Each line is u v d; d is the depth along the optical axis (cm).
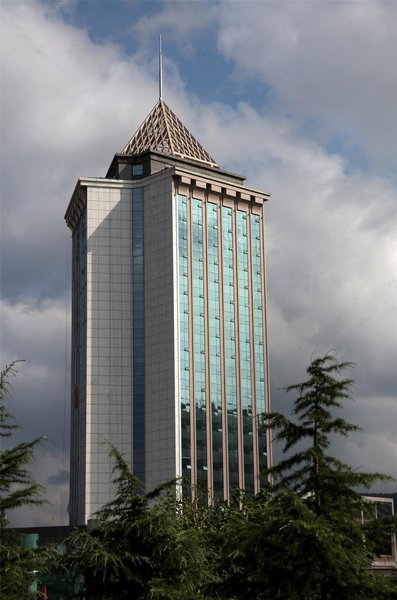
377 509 3553
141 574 3388
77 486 19338
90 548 3350
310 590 3334
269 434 19812
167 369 19138
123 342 19588
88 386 19212
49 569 3491
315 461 3559
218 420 19262
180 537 3444
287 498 3406
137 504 3544
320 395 3659
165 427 18800
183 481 4247
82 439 19238
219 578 3547
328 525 3369
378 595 3341
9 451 3531
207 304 19950
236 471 19138
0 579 3272
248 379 19988
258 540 3469
